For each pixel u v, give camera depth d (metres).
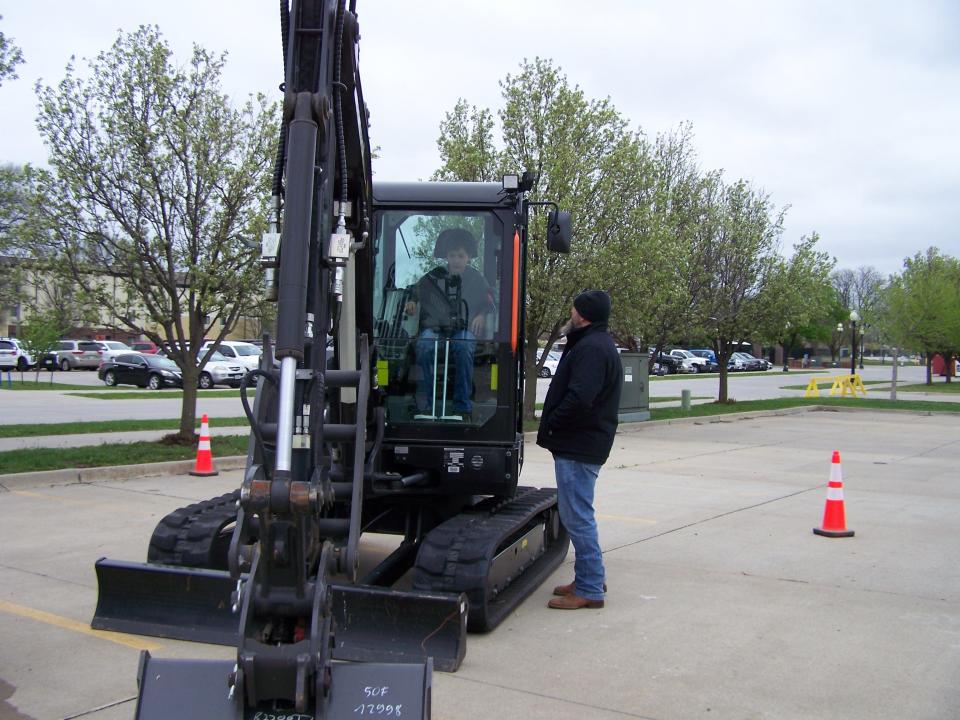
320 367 3.93
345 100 4.48
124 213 12.05
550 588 6.56
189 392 13.19
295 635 3.34
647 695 4.50
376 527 6.74
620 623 5.70
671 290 20.94
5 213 11.89
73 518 8.56
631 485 11.84
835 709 4.35
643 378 21.91
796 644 5.33
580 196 17.53
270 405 3.98
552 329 18.86
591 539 5.95
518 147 18.12
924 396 36.44
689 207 25.00
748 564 7.40
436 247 6.10
